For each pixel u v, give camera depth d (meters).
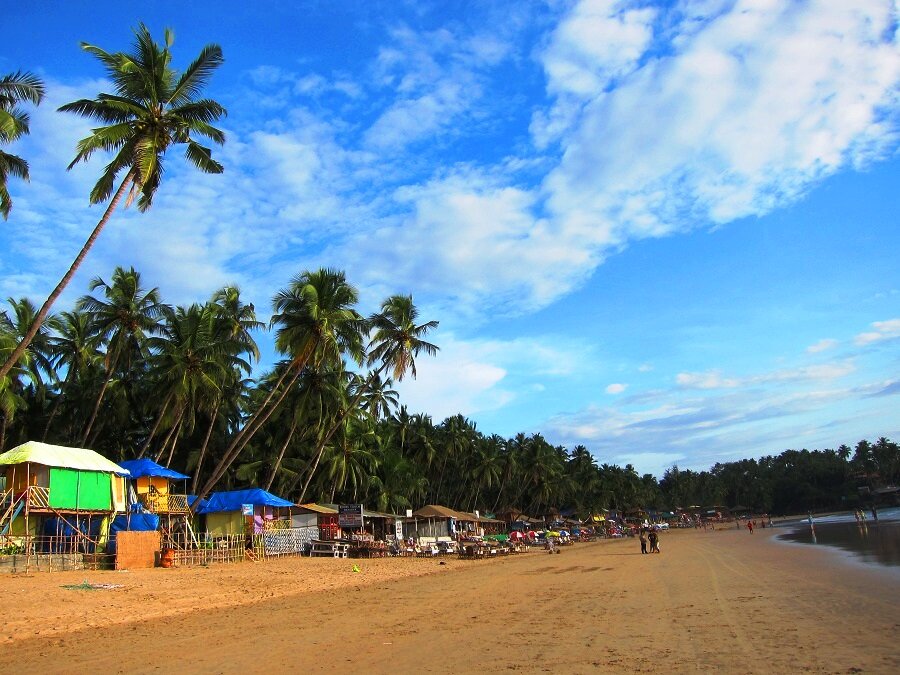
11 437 47.56
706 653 9.84
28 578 21.28
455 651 10.85
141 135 25.52
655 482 180.38
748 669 8.73
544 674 8.88
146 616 16.20
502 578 26.48
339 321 40.66
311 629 13.94
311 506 47.16
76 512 28.42
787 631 11.50
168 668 10.12
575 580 24.09
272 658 10.76
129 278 41.12
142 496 34.97
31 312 42.00
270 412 42.22
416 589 22.81
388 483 68.69
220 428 54.09
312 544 42.78
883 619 12.45
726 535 76.00
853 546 38.12
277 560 36.66
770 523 109.62
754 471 178.00
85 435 41.28
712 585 20.00
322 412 48.44
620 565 31.64
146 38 26.36
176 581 23.14
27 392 47.41
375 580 27.02
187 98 27.19
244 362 46.91
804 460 172.75
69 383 47.81
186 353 40.00
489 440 94.94
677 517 143.38
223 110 27.22
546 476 103.06
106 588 20.03
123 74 25.45
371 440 64.81
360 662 10.23
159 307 42.62
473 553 44.09
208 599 19.48
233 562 33.38
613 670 8.93
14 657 11.23
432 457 78.12
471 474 89.50
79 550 28.48
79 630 14.10
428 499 90.56
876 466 156.38
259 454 55.47
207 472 54.62
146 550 27.78
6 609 15.76
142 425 51.00
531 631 12.66
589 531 88.44
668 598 17.17
